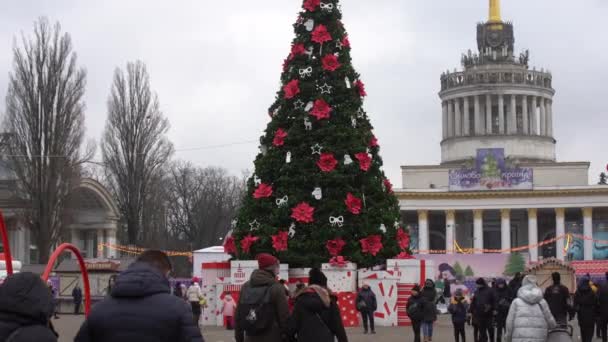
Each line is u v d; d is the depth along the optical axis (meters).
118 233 91.38
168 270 9.30
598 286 29.91
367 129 40.16
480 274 74.81
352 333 35.12
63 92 66.12
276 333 13.52
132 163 72.06
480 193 115.19
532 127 140.00
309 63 39.38
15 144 66.12
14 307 7.97
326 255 37.78
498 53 143.75
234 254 40.56
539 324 17.97
